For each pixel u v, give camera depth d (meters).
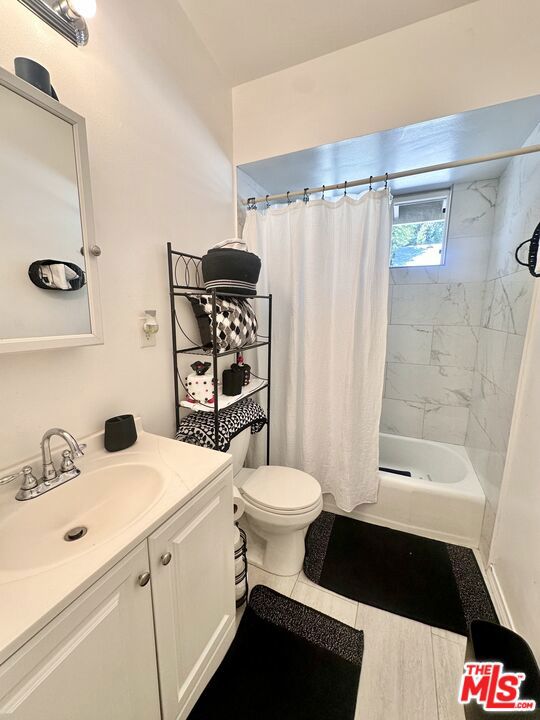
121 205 1.11
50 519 0.81
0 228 0.74
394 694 1.03
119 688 0.67
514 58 1.23
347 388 1.72
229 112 1.73
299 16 1.33
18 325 0.79
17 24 0.78
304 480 1.56
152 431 1.32
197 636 0.95
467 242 2.10
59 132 0.82
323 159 1.73
